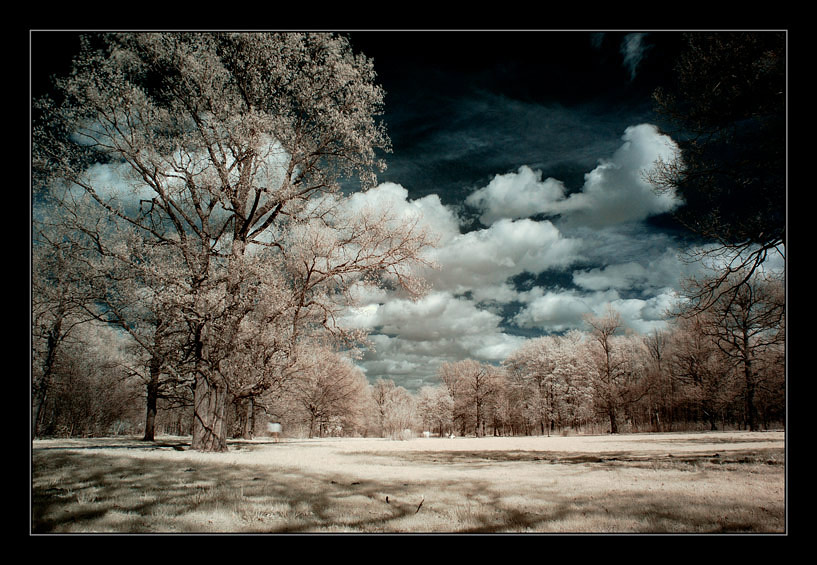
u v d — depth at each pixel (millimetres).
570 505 8688
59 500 8680
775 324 15867
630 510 8211
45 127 16906
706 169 13312
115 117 17281
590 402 55875
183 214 18469
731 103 12438
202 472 12000
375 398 84938
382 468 14383
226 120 17734
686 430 52500
